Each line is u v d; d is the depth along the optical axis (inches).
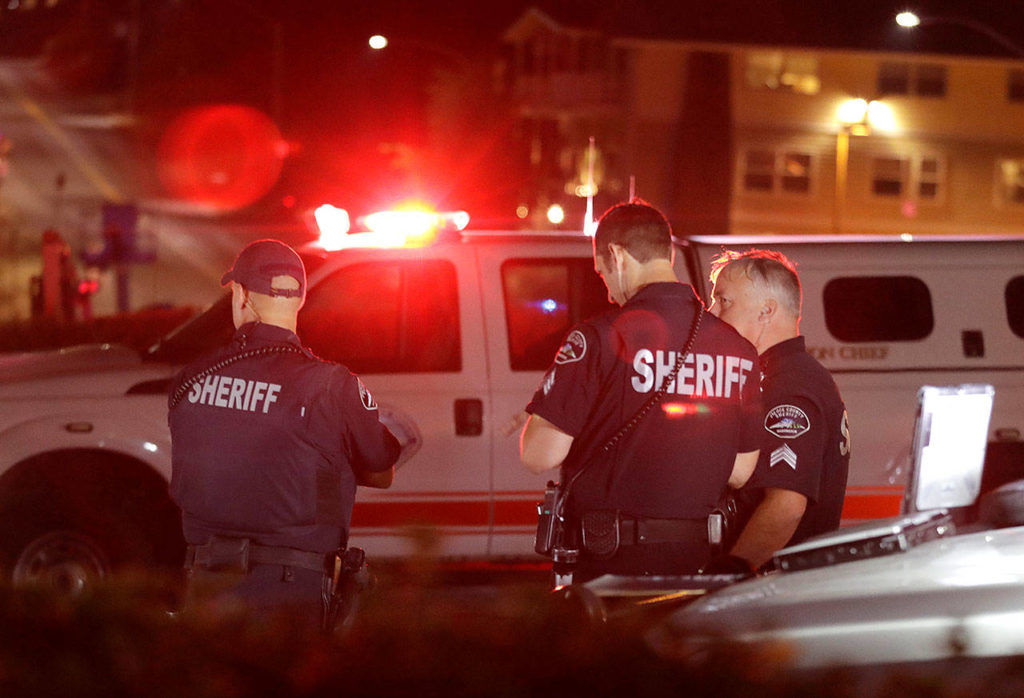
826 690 251.0
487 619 269.6
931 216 5022.1
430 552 298.8
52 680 242.7
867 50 4864.7
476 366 745.6
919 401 405.4
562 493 433.4
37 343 1510.8
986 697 264.8
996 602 330.6
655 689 248.4
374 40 4138.8
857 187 4997.5
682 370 422.6
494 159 5753.0
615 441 421.4
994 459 770.2
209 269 5162.4
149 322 1541.6
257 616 278.5
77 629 262.2
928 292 775.7
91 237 5290.4
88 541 724.0
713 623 320.8
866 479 759.7
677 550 422.0
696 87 4906.5
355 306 748.6
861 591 336.5
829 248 776.9
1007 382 772.6
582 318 759.1
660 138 4955.7
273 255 417.1
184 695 245.3
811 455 439.5
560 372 426.3
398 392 737.6
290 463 405.1
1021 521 403.5
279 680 251.0
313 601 404.5
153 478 732.0
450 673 250.2
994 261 783.7
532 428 430.0
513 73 5679.1
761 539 430.3
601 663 252.4
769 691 248.8
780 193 4970.5
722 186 4926.2
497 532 745.0
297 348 416.8
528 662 251.9
